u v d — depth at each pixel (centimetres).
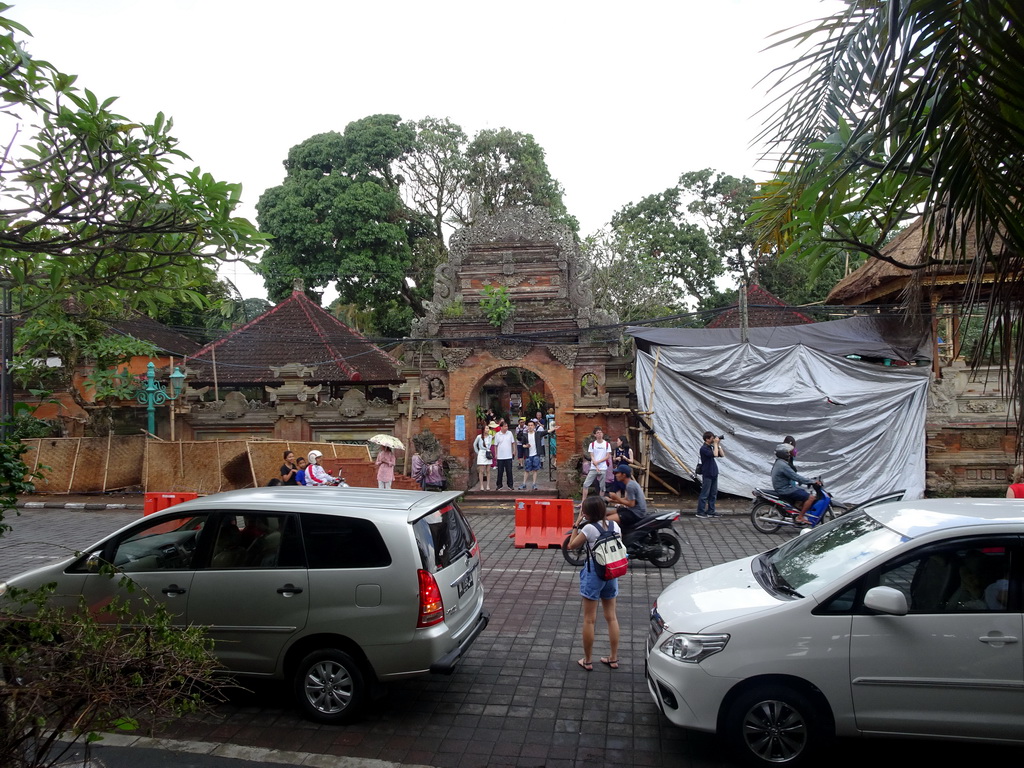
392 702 632
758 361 1792
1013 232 341
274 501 635
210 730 580
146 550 651
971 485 1745
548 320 1892
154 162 503
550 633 812
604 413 1859
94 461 2039
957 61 335
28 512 1800
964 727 483
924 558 510
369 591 585
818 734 500
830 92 429
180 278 587
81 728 322
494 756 536
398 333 3466
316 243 3128
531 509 1297
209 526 631
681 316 1809
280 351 2589
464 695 646
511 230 1930
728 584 598
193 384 2519
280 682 621
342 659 588
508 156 3466
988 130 332
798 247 561
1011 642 479
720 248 3666
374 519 602
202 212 525
